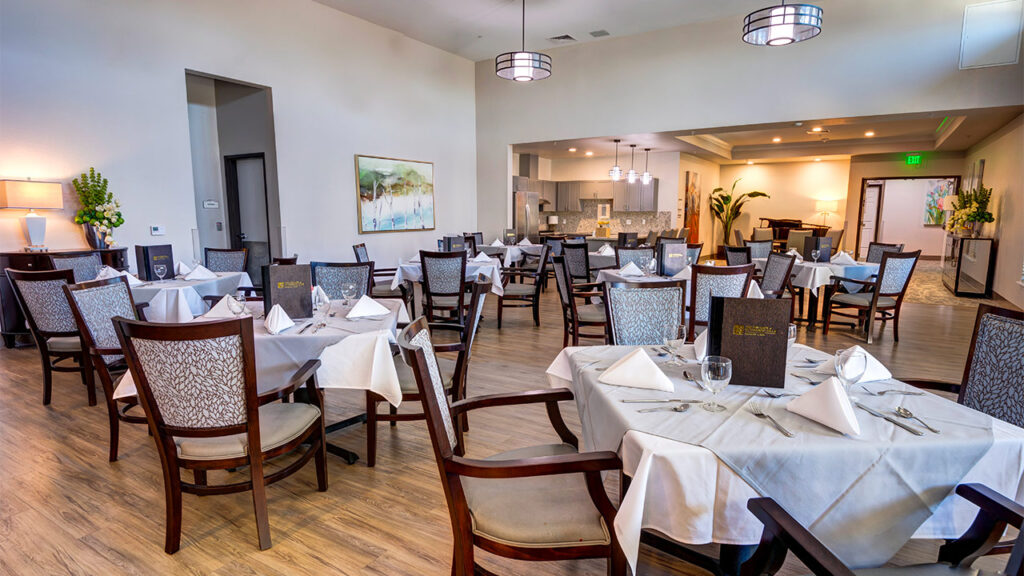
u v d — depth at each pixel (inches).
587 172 499.2
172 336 66.7
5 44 176.4
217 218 294.2
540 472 53.5
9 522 83.9
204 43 229.5
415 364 54.4
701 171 521.3
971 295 307.4
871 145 437.7
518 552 55.2
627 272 187.8
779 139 442.3
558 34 313.3
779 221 529.3
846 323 223.0
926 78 244.1
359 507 89.0
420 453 108.7
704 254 551.5
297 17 265.1
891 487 50.8
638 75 313.4
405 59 324.8
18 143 181.2
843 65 259.6
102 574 72.4
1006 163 289.7
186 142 227.0
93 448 109.4
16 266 175.5
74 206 195.8
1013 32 227.8
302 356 93.1
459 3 267.3
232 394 71.4
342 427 115.5
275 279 105.7
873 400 63.2
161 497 91.4
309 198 277.1
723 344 69.6
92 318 101.3
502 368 165.8
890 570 48.8
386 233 321.7
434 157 350.6
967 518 53.8
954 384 75.9
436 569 73.8
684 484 50.1
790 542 43.7
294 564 74.7
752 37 193.8
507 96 365.7
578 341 183.2
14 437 114.4
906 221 541.3
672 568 74.0
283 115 262.2
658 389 67.1
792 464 50.2
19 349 184.5
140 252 191.6
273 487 95.3
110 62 201.9
